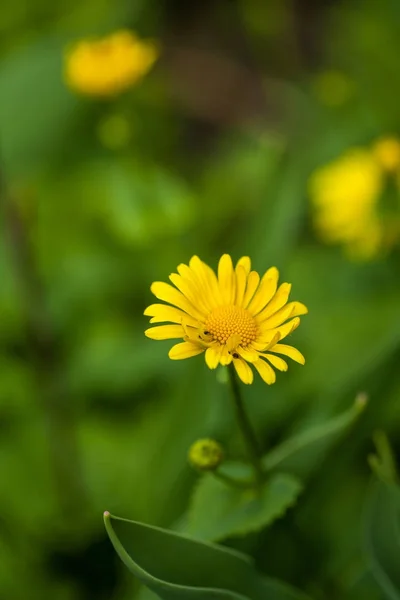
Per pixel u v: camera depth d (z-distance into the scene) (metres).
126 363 0.84
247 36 1.54
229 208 1.04
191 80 1.50
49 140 0.91
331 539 0.72
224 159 1.24
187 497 0.72
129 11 1.23
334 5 1.41
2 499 0.79
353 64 1.09
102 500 0.79
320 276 0.89
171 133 1.23
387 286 0.87
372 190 0.86
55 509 0.78
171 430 0.73
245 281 0.60
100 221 1.00
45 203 0.99
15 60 0.96
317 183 0.90
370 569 0.66
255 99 1.47
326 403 0.71
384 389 0.71
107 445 0.81
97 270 0.95
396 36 1.05
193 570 0.62
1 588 0.74
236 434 0.72
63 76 0.92
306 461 0.65
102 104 0.95
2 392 0.83
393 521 0.64
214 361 0.57
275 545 0.69
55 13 1.22
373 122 1.00
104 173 0.94
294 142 1.04
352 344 0.80
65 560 0.76
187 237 0.99
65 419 0.81
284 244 0.78
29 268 0.85
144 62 0.90
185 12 1.59
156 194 0.93
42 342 0.84
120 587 0.74
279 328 0.58
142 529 0.60
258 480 0.63
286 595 0.63
